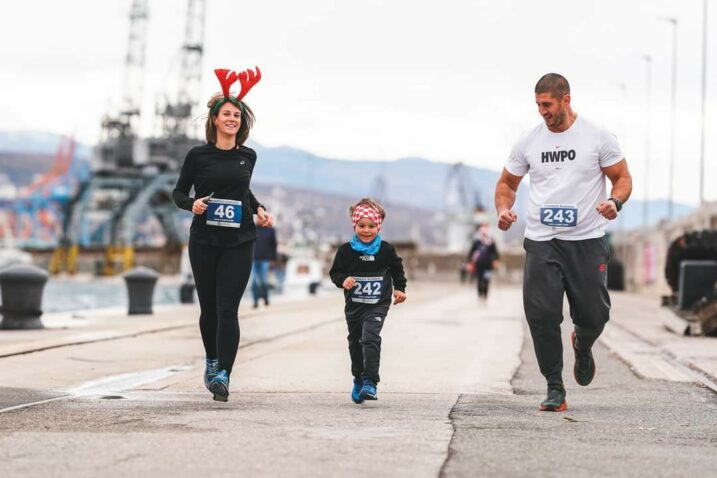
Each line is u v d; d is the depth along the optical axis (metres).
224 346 14.37
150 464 9.47
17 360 19.91
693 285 34.16
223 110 14.55
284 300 54.53
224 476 8.93
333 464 9.53
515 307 51.25
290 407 13.91
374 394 14.03
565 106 13.58
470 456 10.03
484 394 15.79
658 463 9.88
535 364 21.16
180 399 14.63
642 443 11.12
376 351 14.18
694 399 15.58
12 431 11.40
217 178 14.40
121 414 12.88
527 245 13.92
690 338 28.94
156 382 16.77
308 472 9.13
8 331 27.69
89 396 14.82
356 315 14.48
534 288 13.73
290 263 79.06
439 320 37.41
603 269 13.66
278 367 19.78
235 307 14.45
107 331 27.48
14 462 9.52
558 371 13.85
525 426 12.22
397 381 17.64
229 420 12.42
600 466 9.66
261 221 14.81
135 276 37.03
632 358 22.86
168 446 10.46
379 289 14.34
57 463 9.49
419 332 30.41
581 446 10.80
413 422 12.43
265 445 10.57
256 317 36.56
